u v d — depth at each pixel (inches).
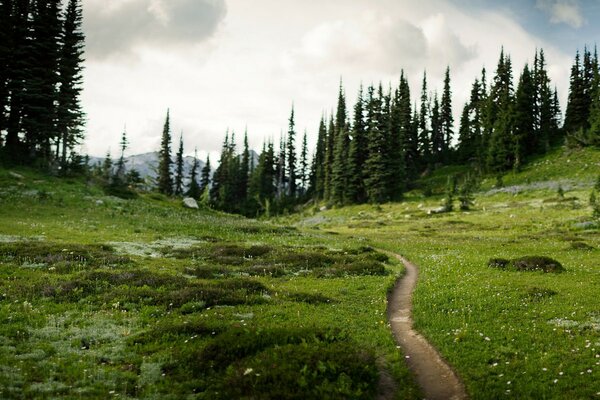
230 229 2222.0
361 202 4439.0
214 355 537.0
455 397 485.1
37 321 658.2
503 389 488.7
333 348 522.0
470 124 5241.1
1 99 2466.8
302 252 1540.4
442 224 2886.3
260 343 553.9
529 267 1187.3
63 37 2741.1
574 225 2305.6
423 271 1291.8
